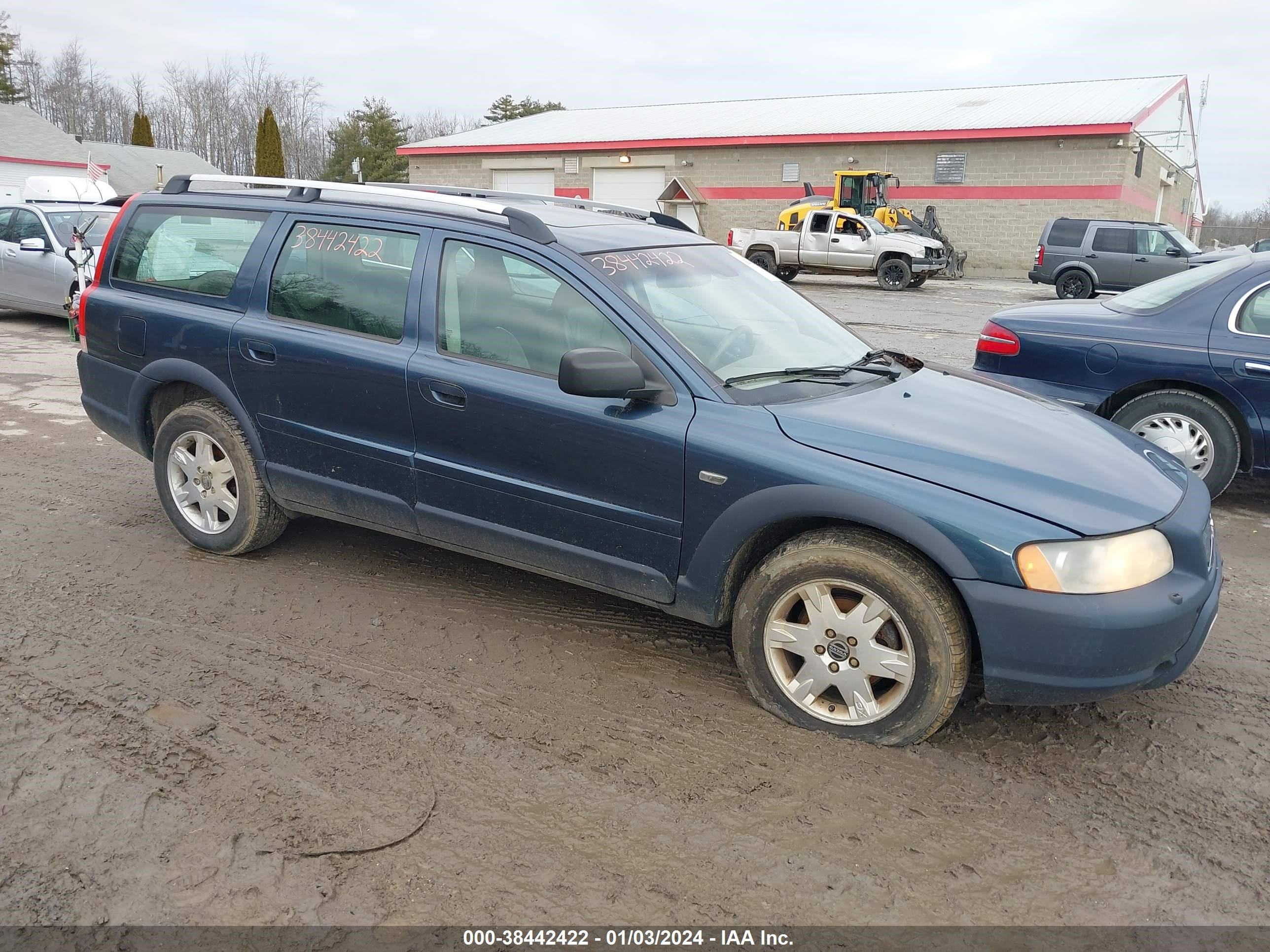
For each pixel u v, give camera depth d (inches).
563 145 1476.4
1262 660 156.1
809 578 125.9
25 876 98.7
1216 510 238.2
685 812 112.3
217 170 3031.5
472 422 145.9
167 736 124.4
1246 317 223.8
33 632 151.9
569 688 140.3
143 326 179.5
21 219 485.4
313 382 160.6
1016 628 114.4
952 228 1235.2
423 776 117.8
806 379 143.5
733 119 1491.1
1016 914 97.7
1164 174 1355.8
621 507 137.1
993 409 143.5
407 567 182.9
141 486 229.8
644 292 143.2
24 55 2679.6
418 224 155.8
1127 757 126.3
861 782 118.7
